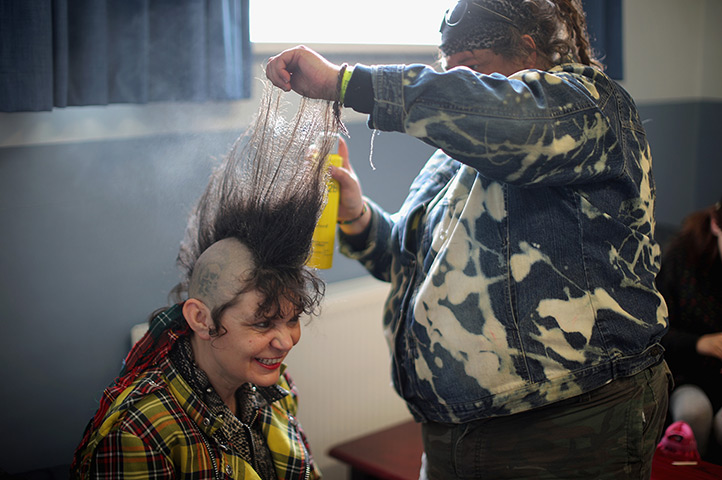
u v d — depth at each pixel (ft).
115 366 6.40
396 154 8.07
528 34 3.68
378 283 7.97
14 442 5.99
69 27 5.48
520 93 3.27
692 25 11.12
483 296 3.69
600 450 3.75
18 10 5.07
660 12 10.64
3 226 5.68
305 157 3.41
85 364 6.25
